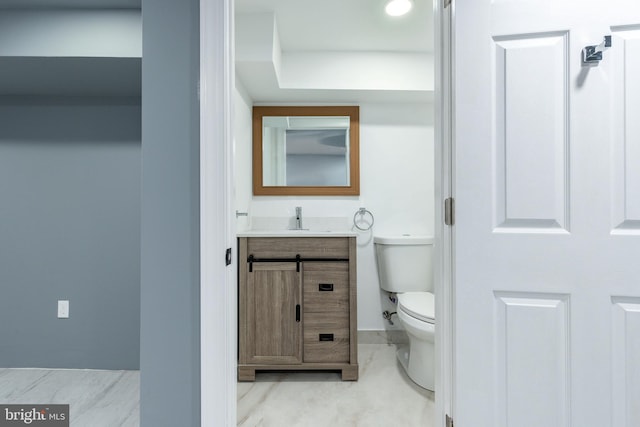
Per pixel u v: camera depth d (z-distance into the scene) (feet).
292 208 8.30
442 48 3.67
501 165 3.36
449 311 3.59
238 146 6.98
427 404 5.63
